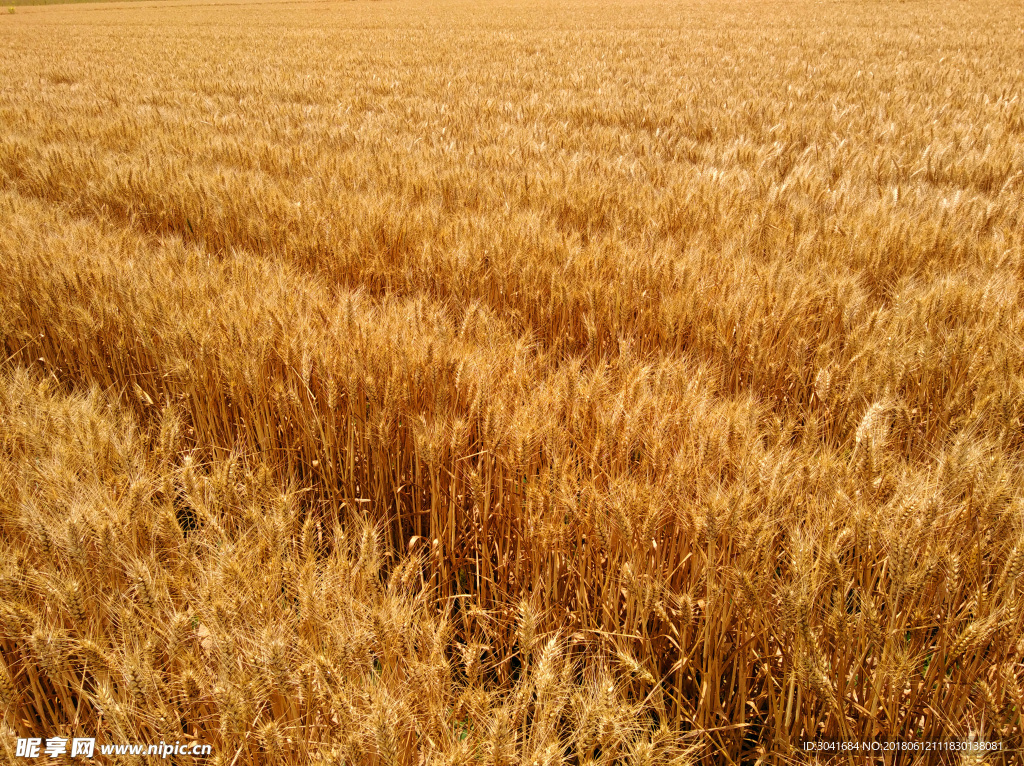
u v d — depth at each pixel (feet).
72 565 6.45
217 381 10.52
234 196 18.57
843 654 5.90
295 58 65.82
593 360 11.96
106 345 12.01
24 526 6.73
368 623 5.84
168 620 5.97
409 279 13.97
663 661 7.41
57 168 23.09
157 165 22.44
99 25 131.44
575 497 7.51
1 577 6.00
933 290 11.56
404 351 9.63
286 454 10.49
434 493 8.56
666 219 16.33
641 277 12.85
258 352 10.26
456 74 50.72
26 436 8.22
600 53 61.72
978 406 8.55
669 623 6.83
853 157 22.75
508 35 81.20
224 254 16.71
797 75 45.32
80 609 5.94
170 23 130.82
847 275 13.03
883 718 6.30
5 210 17.66
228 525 7.56
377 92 43.93
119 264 13.03
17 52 81.10
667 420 8.11
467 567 8.98
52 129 31.91
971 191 18.86
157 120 34.60
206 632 5.95
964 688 6.18
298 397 9.93
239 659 5.46
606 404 8.88
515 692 6.17
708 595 6.37
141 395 11.57
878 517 6.40
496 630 7.81
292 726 5.74
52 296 12.19
